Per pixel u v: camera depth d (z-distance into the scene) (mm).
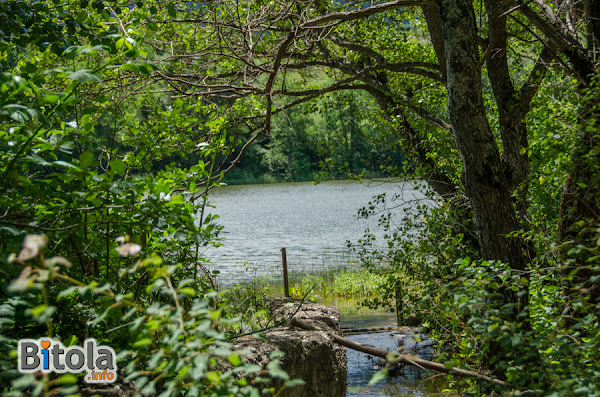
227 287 14344
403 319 10000
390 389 7504
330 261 20078
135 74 6934
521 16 10273
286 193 63094
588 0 5605
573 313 4219
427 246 7648
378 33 10203
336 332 5793
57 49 4051
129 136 4480
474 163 5230
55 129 3193
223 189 75625
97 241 3473
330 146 9359
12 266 2564
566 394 2748
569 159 5230
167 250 4211
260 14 7305
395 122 9391
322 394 4785
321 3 9445
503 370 4191
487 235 5223
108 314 3131
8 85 2760
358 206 42906
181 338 2439
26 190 2959
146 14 4750
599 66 5312
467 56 5191
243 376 3732
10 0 3949
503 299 4715
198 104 6547
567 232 5094
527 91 7172
